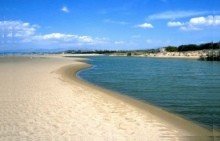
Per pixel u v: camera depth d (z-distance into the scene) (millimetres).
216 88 29984
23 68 48500
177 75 46125
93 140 11180
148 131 12734
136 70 58000
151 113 16984
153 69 61062
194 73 50031
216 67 67062
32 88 23547
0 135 11500
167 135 12438
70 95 20812
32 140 11000
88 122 13633
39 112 15203
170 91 27844
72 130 12328
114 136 11727
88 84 31734
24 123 13172
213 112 18562
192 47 166000
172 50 185500
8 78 30781
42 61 82750
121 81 36969
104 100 19922
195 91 27828
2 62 74500
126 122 14023
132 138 11570
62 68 52344
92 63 89750
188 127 14398
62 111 15578
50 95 20359
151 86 31703
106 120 14141
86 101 18859
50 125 12953
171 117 16484
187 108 19797
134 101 21406
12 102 17578
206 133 13531
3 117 14102
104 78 40938
